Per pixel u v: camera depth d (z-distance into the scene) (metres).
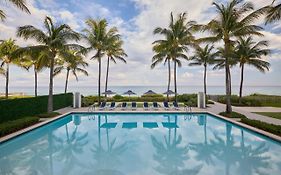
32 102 15.70
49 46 15.44
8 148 8.88
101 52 24.55
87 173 6.23
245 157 7.65
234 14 14.89
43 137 10.80
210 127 12.96
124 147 8.99
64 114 16.72
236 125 12.97
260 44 23.91
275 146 8.95
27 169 6.55
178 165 6.89
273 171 6.36
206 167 6.71
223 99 27.56
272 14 10.73
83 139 10.37
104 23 23.36
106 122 14.86
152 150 8.54
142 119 15.99
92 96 29.06
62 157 7.71
